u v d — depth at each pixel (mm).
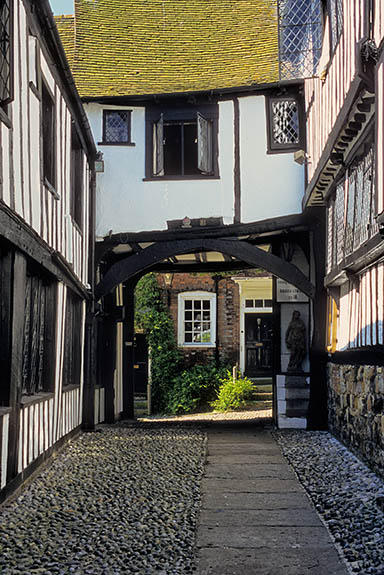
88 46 11969
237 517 5406
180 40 12016
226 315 18906
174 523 5121
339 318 9734
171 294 19031
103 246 11328
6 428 5527
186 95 10938
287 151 11008
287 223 10914
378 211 5664
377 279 6770
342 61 7227
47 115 7797
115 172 11359
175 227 11195
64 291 8641
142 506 5621
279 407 11547
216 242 11141
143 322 18266
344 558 4324
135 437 10023
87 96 11109
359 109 6523
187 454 8422
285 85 10836
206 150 11133
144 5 12641
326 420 10828
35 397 6863
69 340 9594
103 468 7293
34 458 6715
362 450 7555
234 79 11117
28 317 7105
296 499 6047
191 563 4207
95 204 11172
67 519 5164
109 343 12836
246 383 16859
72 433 9594
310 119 10125
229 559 4320
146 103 11336
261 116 11102
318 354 10820
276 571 4090
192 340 19016
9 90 5262
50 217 7477
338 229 8844
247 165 11102
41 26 6922
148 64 11641
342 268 8094
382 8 5410
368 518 5191
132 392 14000
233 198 11109
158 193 11266
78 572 3979
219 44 11867
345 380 8836
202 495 6223
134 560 4227
